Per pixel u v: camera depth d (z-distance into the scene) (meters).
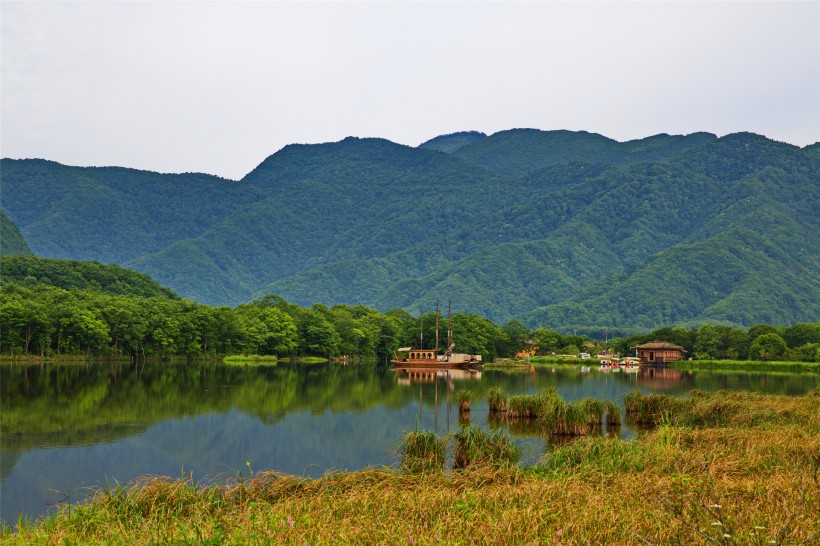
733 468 26.17
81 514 21.98
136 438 48.28
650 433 37.62
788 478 23.08
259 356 175.00
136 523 20.92
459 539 17.25
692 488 20.45
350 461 41.25
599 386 100.12
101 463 40.28
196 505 22.16
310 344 190.75
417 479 25.45
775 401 52.09
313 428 53.53
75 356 142.50
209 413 61.75
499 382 108.69
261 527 18.41
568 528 17.94
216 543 17.53
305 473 37.97
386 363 199.00
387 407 68.25
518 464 32.22
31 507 31.41
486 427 50.81
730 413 44.47
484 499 21.75
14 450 43.53
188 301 178.75
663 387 97.81
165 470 38.72
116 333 147.50
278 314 190.00
